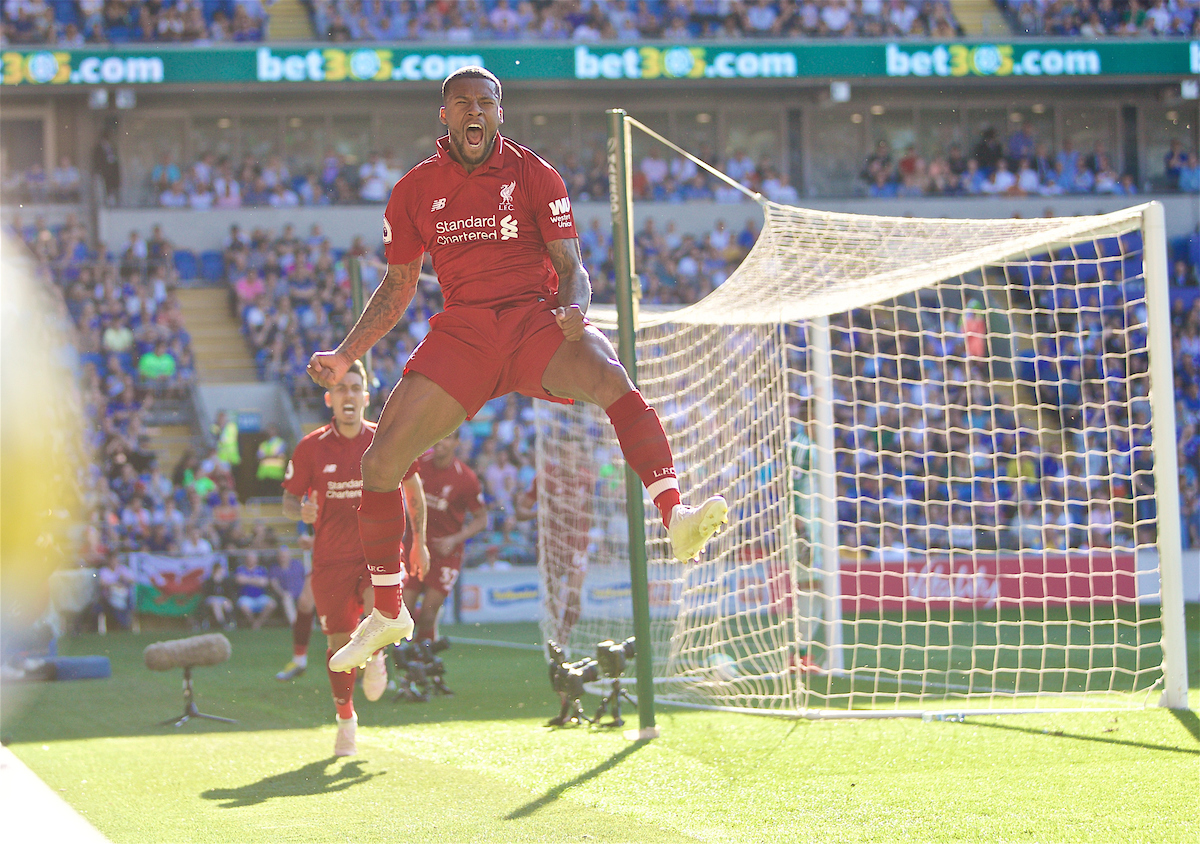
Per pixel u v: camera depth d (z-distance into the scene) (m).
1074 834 3.44
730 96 23.33
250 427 18.50
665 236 22.02
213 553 14.32
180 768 4.99
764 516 8.32
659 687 7.58
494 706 6.85
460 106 3.04
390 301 3.36
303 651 8.54
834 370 17.89
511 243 3.11
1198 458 16.83
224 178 21.69
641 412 2.95
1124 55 21.11
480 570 14.50
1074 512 16.20
